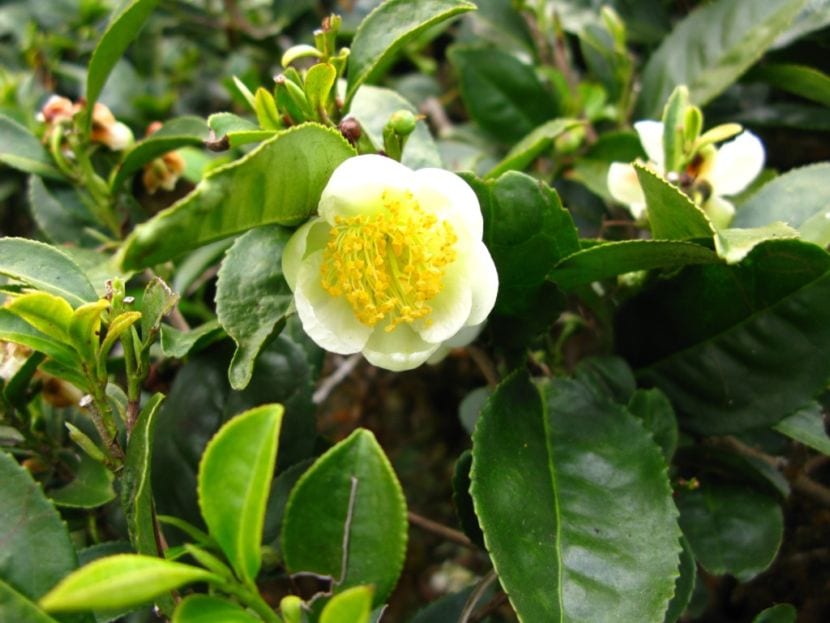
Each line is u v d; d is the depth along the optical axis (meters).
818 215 0.15
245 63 0.26
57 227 0.20
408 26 0.15
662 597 0.12
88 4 0.29
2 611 0.11
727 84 0.20
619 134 0.21
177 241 0.11
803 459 0.18
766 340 0.15
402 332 0.14
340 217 0.13
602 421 0.15
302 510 0.10
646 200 0.14
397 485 0.10
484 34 0.25
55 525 0.12
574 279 0.15
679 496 0.17
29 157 0.18
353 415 0.28
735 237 0.13
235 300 0.13
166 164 0.20
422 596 0.26
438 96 0.28
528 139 0.19
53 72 0.28
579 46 0.27
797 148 0.25
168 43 0.31
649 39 0.24
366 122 0.16
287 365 0.16
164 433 0.16
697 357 0.16
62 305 0.12
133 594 0.08
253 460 0.10
